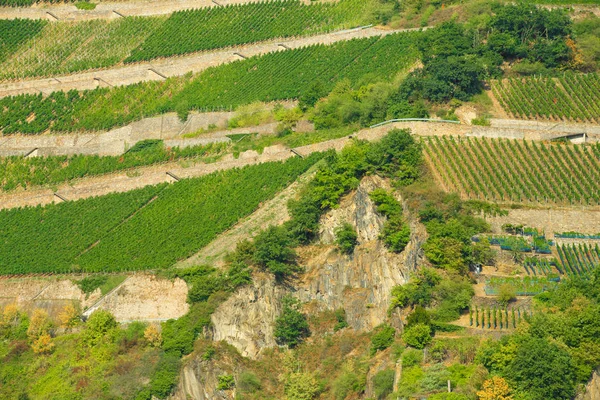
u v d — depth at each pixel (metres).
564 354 172.12
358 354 198.25
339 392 190.62
